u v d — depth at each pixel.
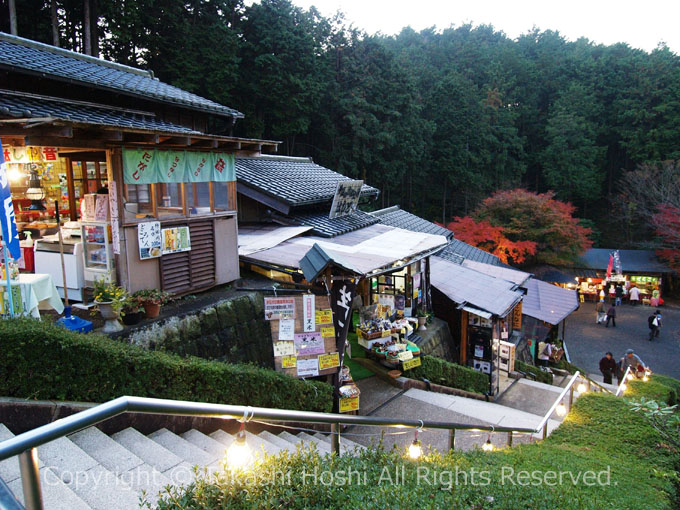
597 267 31.41
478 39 65.94
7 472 3.21
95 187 9.03
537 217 28.17
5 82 7.24
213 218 8.23
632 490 4.81
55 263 7.34
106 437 4.03
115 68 10.92
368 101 31.02
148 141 6.56
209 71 21.45
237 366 5.73
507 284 14.20
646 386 10.92
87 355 4.25
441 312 13.87
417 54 52.03
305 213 12.52
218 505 2.67
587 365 19.45
